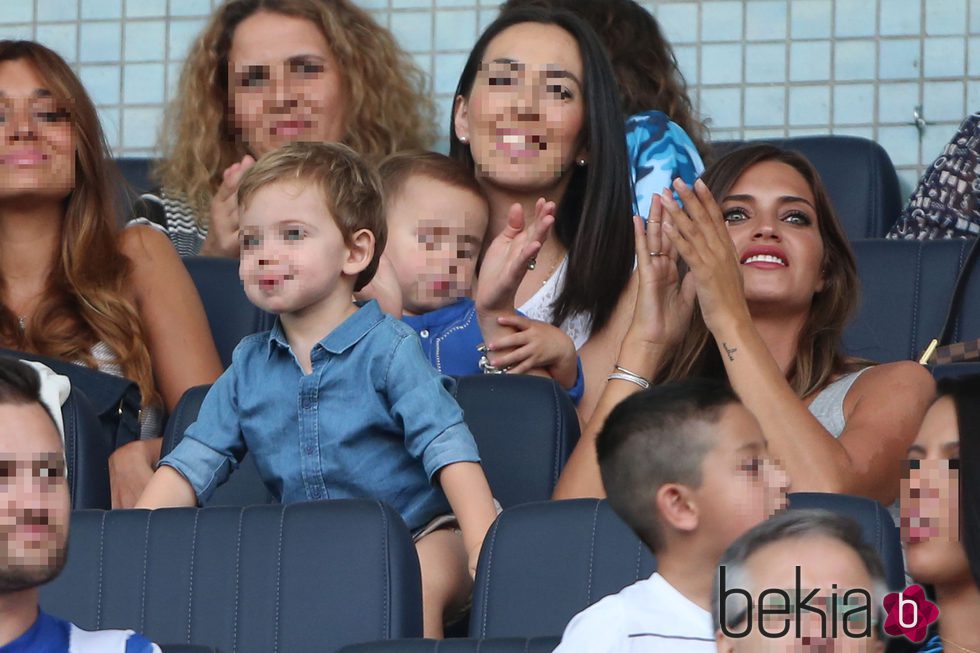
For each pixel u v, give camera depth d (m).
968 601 9.74
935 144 20.66
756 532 8.19
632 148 16.72
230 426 12.62
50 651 8.99
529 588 10.70
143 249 15.91
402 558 10.74
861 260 16.48
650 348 13.46
